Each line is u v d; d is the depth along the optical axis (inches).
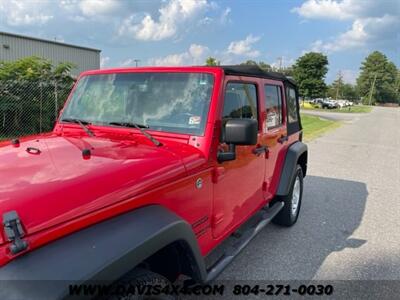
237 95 120.0
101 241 64.7
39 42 855.7
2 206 58.7
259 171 144.1
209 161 101.3
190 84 107.8
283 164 175.0
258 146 140.1
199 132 101.3
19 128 445.4
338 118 1386.6
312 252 164.4
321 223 202.4
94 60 1009.5
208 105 103.0
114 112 115.5
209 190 103.6
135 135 106.2
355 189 282.0
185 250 86.7
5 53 788.6
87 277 57.6
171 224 77.4
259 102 140.2
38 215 60.7
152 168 84.1
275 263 152.6
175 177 87.7
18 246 56.3
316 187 284.8
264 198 155.2
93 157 85.5
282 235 183.2
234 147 105.9
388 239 182.5
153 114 108.7
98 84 123.2
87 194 68.8
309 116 1373.0
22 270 55.2
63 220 63.1
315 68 2819.9
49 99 465.7
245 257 157.4
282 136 172.2
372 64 4744.1
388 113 2174.0
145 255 69.1
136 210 76.2
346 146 542.3
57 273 56.3
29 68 454.6
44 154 87.8
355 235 186.5
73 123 121.5
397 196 265.0
